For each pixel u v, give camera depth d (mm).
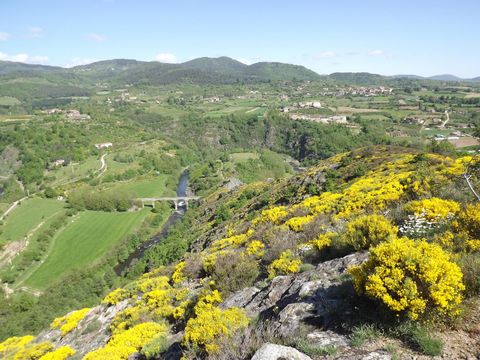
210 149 176125
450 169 15820
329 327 5383
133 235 68875
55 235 73625
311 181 35562
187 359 6891
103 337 14555
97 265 59094
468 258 5684
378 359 4199
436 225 8047
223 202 54875
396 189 16641
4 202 91312
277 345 4586
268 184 50906
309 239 12836
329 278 7469
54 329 19500
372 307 5371
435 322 4719
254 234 18734
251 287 10297
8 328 41656
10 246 68562
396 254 5156
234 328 6941
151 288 17203
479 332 4371
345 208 16750
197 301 11844
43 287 55781
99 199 88938
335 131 146750
